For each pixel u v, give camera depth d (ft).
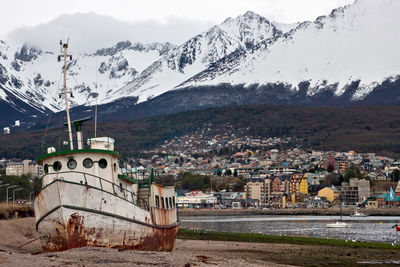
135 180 208.95
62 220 172.45
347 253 261.65
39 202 178.40
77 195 173.58
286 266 196.03
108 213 177.99
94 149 185.57
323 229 500.33
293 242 326.24
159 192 219.82
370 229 497.05
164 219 217.56
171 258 171.32
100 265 150.61
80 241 175.22
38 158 189.67
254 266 178.19
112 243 180.65
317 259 238.07
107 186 186.09
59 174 184.24
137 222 188.03
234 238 352.90
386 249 285.02
